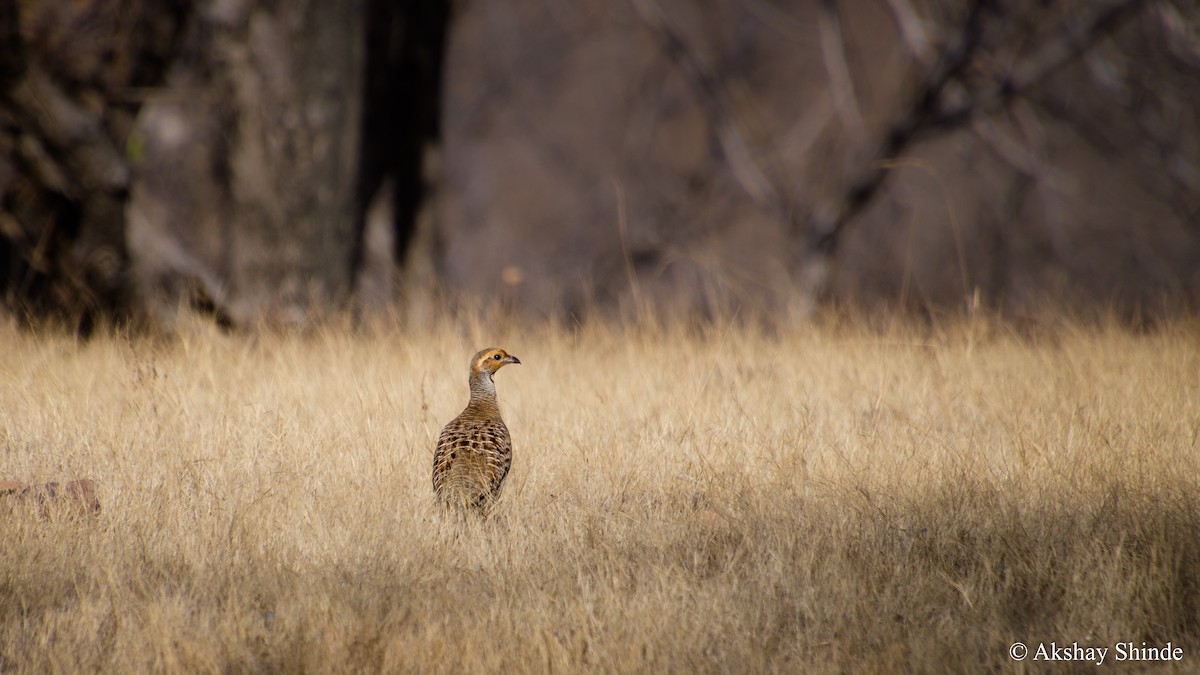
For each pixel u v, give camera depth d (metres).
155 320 40.53
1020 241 95.50
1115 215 104.56
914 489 21.67
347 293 52.56
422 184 64.38
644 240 89.31
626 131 121.38
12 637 16.12
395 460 23.44
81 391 27.20
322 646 15.77
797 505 21.36
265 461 22.78
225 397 26.94
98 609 16.78
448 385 29.92
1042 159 87.00
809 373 31.61
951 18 72.81
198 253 61.94
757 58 115.12
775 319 38.88
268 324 36.06
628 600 17.52
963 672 15.65
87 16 41.12
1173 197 92.31
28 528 19.28
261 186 52.06
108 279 41.75
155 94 44.72
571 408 28.14
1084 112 91.44
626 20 118.81
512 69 127.69
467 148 131.25
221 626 16.33
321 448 23.95
